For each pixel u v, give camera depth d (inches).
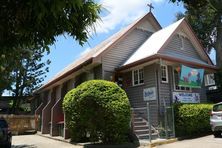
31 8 123.2
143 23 918.4
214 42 1189.1
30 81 1473.9
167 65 768.9
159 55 694.5
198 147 530.3
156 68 735.7
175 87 770.2
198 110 690.2
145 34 917.8
